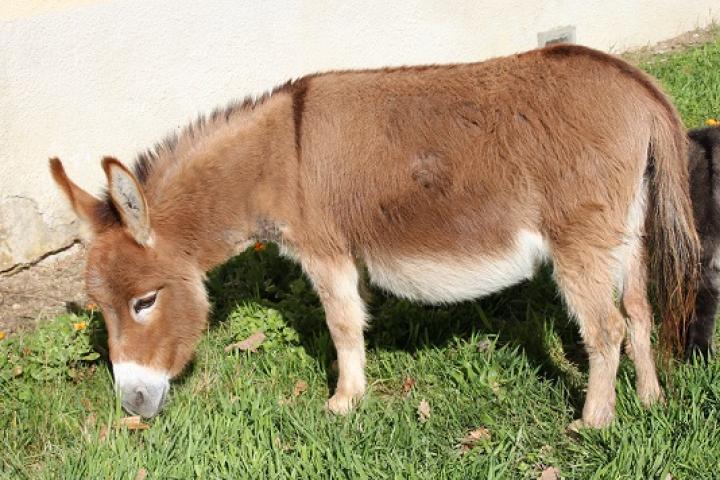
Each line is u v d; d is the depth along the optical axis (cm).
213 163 304
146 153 312
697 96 457
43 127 390
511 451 287
